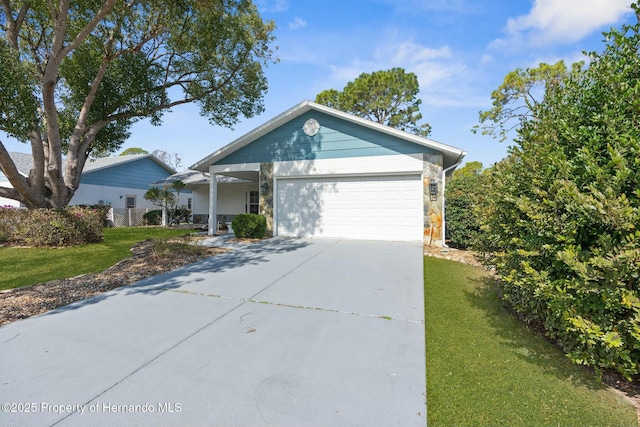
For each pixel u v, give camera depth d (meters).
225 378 2.71
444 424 2.24
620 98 2.99
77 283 5.47
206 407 2.35
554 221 3.09
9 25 10.25
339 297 4.71
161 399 2.44
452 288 5.45
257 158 11.30
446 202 9.73
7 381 2.66
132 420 2.21
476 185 9.09
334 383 2.63
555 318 3.10
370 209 10.03
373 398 2.44
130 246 9.68
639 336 2.26
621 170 2.59
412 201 9.60
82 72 11.90
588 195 2.81
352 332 3.57
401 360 2.99
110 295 4.88
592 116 3.21
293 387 2.58
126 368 2.86
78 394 2.49
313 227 10.68
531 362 3.06
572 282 2.77
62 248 9.26
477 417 2.31
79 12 10.55
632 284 2.58
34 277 6.01
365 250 8.20
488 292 5.23
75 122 13.16
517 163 4.09
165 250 7.79
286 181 11.04
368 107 21.48
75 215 10.23
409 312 4.14
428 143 9.01
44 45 12.16
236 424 2.18
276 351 3.15
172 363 2.94
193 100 13.57
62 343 3.33
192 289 5.13
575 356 2.71
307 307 4.32
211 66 13.12
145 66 12.34
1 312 4.18
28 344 3.31
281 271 6.19
